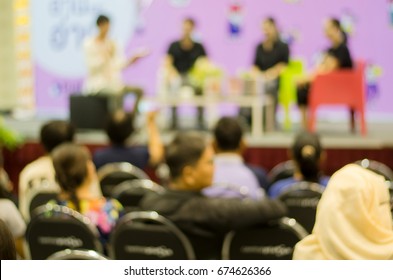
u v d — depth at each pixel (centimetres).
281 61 1023
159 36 1243
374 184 204
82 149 388
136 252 354
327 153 862
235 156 483
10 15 1281
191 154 357
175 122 1004
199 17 1230
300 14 1205
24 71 1282
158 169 653
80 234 368
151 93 1245
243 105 973
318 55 1204
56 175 382
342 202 201
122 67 985
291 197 445
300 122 1112
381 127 1079
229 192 425
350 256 198
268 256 355
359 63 914
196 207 347
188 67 1060
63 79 1275
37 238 378
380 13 1197
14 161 888
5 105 1279
